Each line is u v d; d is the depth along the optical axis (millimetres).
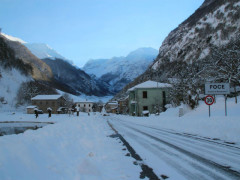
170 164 5574
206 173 4809
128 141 9453
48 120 41188
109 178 4438
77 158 5461
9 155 3719
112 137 10828
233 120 11312
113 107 123375
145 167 5305
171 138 10375
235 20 95000
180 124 15844
